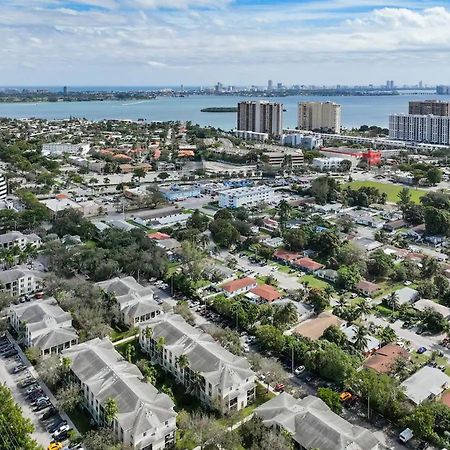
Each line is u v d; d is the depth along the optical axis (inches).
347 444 5027.1
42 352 6899.6
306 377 6707.7
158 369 6766.7
